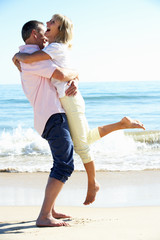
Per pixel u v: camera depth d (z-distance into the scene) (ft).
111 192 14.93
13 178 18.40
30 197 14.33
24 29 9.78
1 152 28.22
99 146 29.17
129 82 162.30
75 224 9.36
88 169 9.53
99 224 9.30
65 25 9.48
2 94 89.51
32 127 46.57
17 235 8.18
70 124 9.32
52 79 9.23
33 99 9.37
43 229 8.77
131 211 11.34
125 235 8.03
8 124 48.98
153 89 104.01
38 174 19.47
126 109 63.82
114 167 20.81
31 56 9.11
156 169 20.13
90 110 63.31
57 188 8.98
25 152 28.22
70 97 9.23
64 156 8.98
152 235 8.00
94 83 157.07
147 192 14.80
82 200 13.61
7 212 11.43
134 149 28.53
